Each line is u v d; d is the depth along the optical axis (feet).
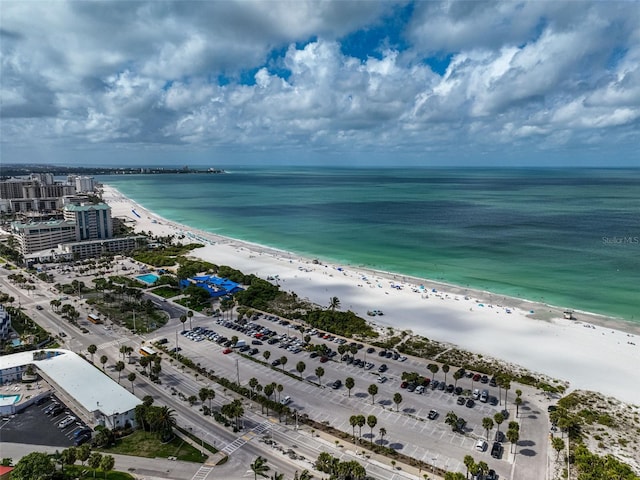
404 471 383.24
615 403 494.18
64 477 369.50
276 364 581.94
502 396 508.12
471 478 371.97
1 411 472.85
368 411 476.54
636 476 350.64
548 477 375.45
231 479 373.81
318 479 373.81
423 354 613.11
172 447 417.69
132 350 599.57
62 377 516.73
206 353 615.98
